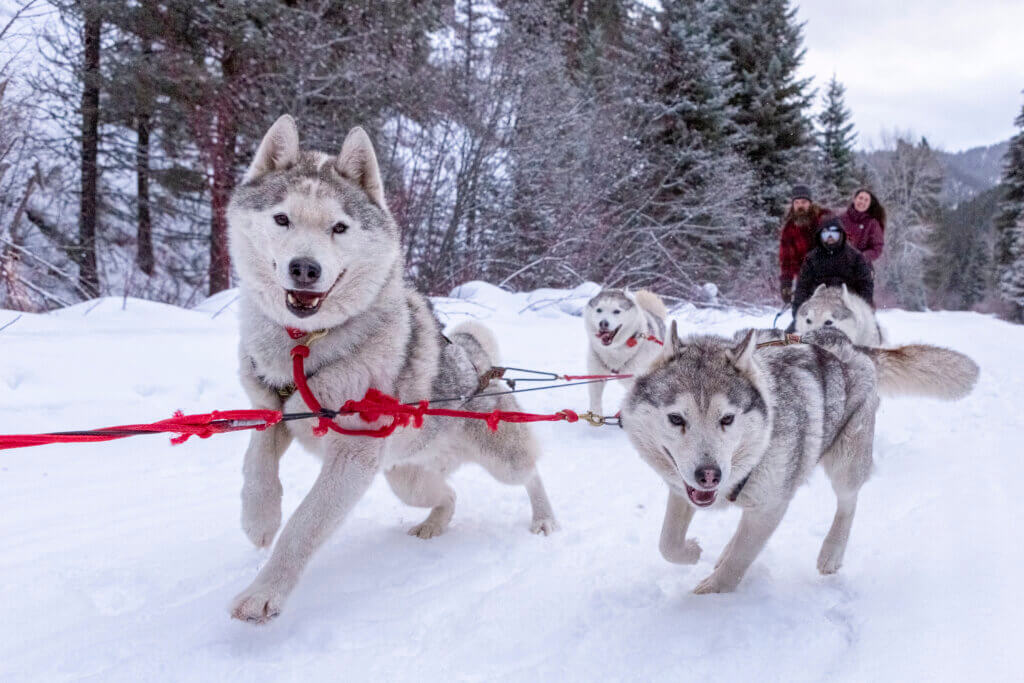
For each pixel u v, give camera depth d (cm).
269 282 310
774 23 2775
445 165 1515
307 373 317
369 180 333
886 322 1864
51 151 1309
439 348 379
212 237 1335
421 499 404
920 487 462
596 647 280
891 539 382
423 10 1559
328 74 1409
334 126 1405
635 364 725
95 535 367
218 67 1334
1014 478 464
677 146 2125
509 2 1655
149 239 1374
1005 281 3766
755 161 2641
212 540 370
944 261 5844
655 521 432
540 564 363
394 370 337
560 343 1032
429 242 1445
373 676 254
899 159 5072
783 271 959
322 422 310
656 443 336
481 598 321
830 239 757
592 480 511
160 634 278
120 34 1301
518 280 1571
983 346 1348
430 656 269
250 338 323
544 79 1659
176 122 1316
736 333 426
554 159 1684
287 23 1326
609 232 1758
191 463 498
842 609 309
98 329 753
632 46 2345
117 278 1306
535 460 417
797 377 355
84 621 285
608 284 1653
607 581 347
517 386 800
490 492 482
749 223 2198
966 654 253
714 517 442
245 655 266
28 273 1134
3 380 554
